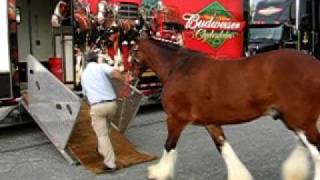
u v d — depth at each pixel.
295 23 15.62
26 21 11.30
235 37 11.99
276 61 5.47
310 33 15.65
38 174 6.75
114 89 7.30
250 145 8.06
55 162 7.30
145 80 10.47
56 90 7.34
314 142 5.46
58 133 7.42
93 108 6.77
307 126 5.47
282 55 5.50
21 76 10.43
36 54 11.56
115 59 9.49
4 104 8.38
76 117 6.94
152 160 7.30
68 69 9.92
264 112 5.62
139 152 7.64
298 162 5.62
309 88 5.35
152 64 6.52
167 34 10.46
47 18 11.66
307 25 15.59
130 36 9.72
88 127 8.06
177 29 10.64
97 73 6.79
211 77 5.77
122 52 9.61
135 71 6.98
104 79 6.81
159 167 6.19
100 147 6.80
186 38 10.84
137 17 9.88
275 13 16.20
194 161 7.20
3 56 8.16
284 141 8.31
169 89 6.09
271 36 16.20
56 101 7.37
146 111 11.38
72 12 8.91
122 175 6.63
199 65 5.96
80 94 9.02
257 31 16.45
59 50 10.95
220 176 6.50
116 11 9.51
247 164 6.99
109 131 7.69
